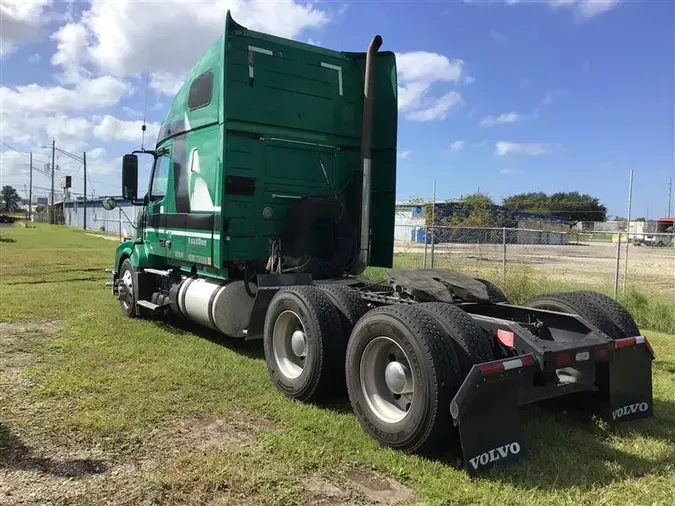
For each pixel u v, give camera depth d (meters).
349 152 7.77
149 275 8.98
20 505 3.33
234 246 6.82
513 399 3.92
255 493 3.51
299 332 5.33
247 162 6.86
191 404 5.09
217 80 6.84
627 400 4.73
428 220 29.20
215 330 7.36
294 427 4.58
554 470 3.83
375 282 6.41
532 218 42.84
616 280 10.76
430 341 3.91
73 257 22.05
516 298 10.32
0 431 4.40
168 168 8.29
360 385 4.48
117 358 6.54
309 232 6.94
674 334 8.99
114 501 3.39
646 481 3.72
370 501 3.45
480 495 3.50
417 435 3.94
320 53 7.45
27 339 7.46
